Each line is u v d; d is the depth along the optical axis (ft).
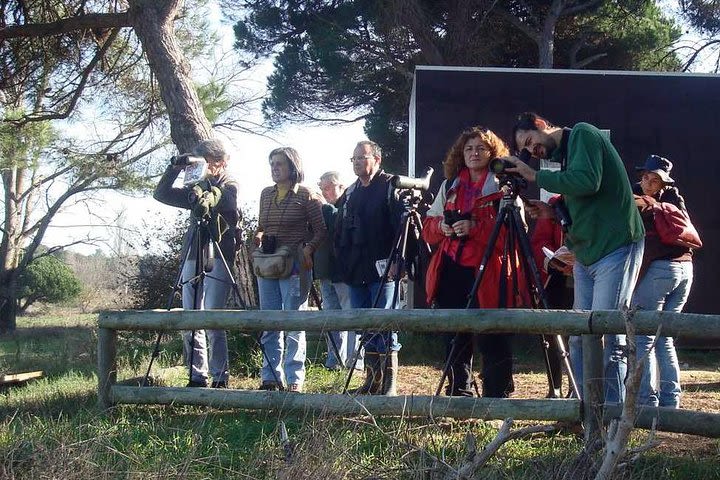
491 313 16.46
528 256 17.21
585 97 33.01
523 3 65.10
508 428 12.85
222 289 22.54
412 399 16.83
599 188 15.87
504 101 32.94
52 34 38.04
